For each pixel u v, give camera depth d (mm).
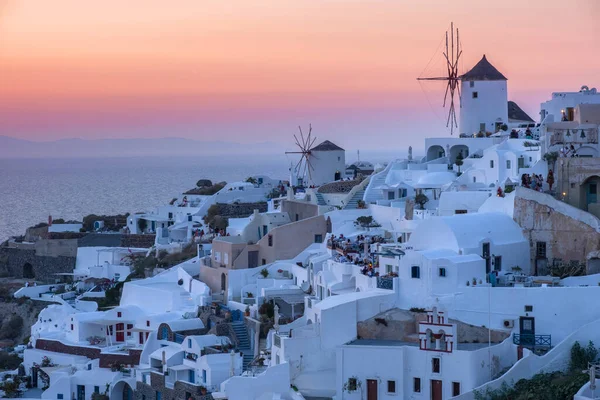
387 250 119125
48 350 145625
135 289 152750
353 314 113688
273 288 137500
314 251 147500
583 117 143125
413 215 145250
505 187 132000
